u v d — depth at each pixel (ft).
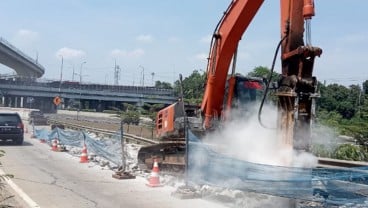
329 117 99.76
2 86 348.59
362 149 62.59
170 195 37.29
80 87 349.82
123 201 35.12
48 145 85.71
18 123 85.46
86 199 35.83
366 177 28.81
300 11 30.81
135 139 89.97
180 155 45.14
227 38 41.65
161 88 326.85
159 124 53.52
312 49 29.07
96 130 119.44
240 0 40.27
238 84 43.21
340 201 28.17
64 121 173.58
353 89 168.96
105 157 60.13
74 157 65.72
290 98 29.09
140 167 51.90
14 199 34.71
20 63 399.24
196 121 45.14
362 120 91.71
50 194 37.60
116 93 339.98
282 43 31.01
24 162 58.90
